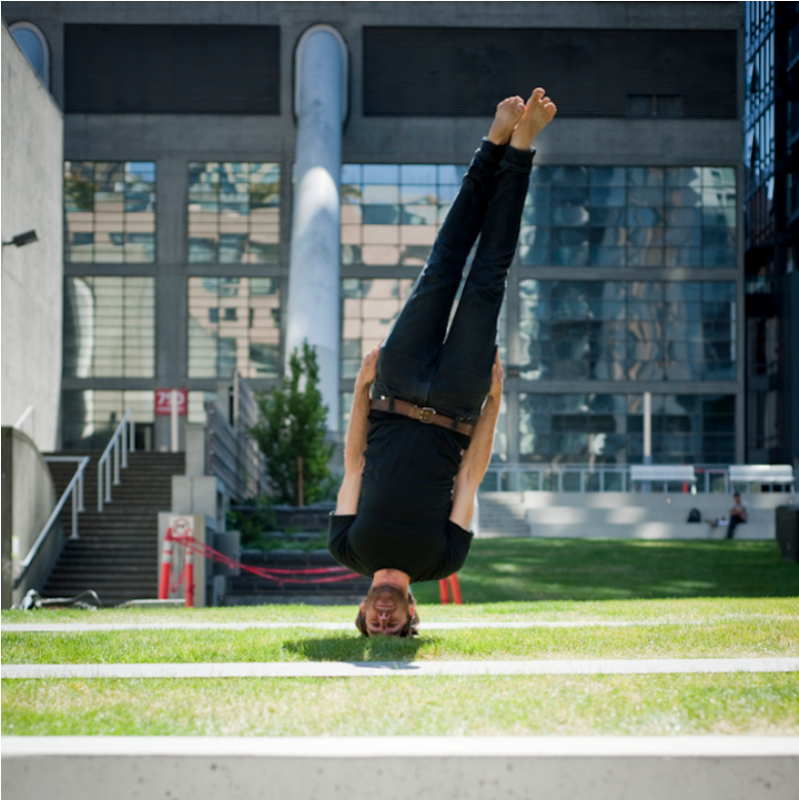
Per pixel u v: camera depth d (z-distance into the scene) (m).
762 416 58.28
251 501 27.84
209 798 3.41
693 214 53.06
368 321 52.19
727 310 52.62
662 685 4.62
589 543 33.22
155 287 52.19
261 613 10.96
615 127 53.16
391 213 52.69
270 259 52.47
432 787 3.42
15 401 25.88
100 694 4.49
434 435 6.35
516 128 6.41
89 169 52.66
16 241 24.17
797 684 4.62
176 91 52.94
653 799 3.40
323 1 53.16
